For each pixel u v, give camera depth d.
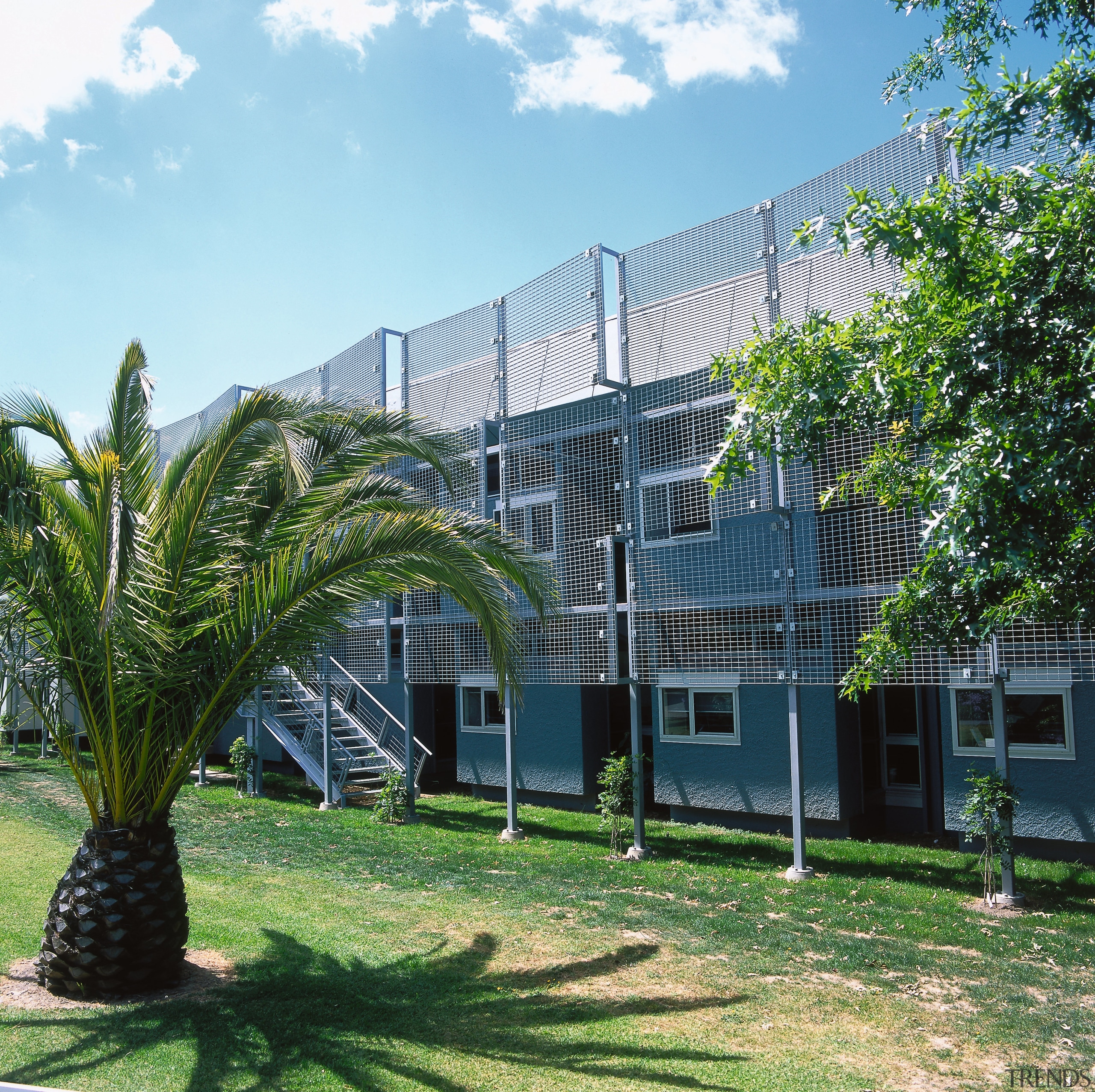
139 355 6.70
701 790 13.33
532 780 15.50
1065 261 4.16
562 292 12.47
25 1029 5.37
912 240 4.47
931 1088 4.65
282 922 7.96
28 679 6.43
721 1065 4.91
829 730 12.18
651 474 11.55
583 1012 5.75
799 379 5.12
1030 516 4.18
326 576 6.32
